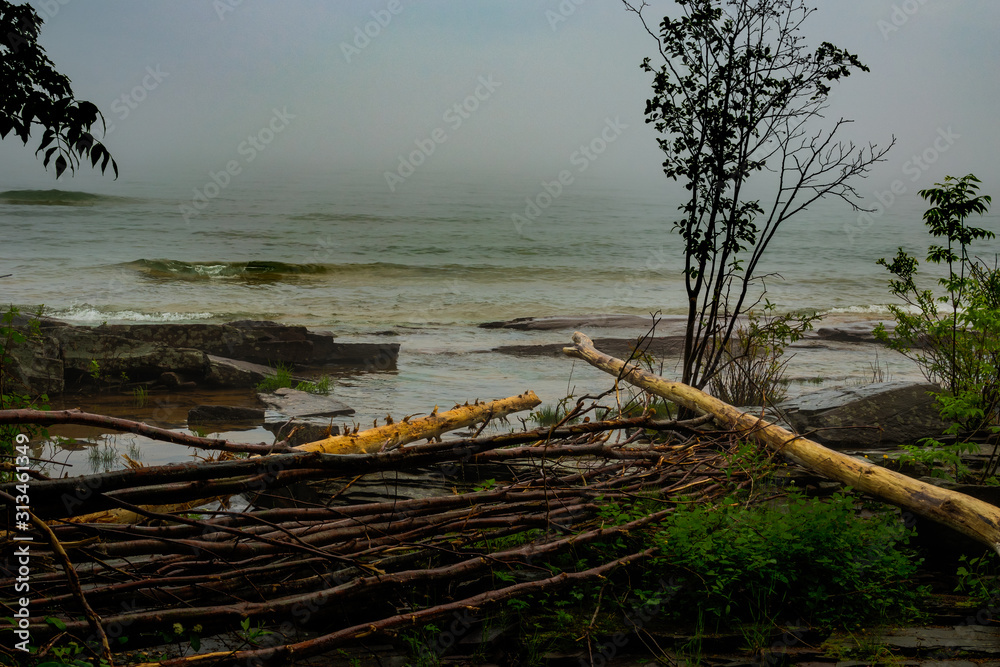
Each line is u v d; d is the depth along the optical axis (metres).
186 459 8.67
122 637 3.78
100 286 27.92
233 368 14.11
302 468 4.51
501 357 17.42
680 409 8.51
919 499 5.27
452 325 22.33
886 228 79.75
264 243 48.00
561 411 11.18
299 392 12.80
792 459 6.55
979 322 7.98
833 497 5.41
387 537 4.81
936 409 8.36
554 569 4.87
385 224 67.12
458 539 5.00
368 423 10.90
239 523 4.70
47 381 12.70
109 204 84.81
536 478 5.91
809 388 13.77
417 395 13.27
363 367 16.22
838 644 4.41
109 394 13.09
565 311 26.12
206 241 48.06
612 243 54.44
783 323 10.75
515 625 4.51
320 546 4.65
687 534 4.85
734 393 10.36
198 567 4.38
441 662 4.20
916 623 4.71
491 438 4.89
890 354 18.38
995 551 4.80
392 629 4.20
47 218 61.09
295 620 4.46
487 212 89.75
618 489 5.71
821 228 78.25
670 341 17.95
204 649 4.16
